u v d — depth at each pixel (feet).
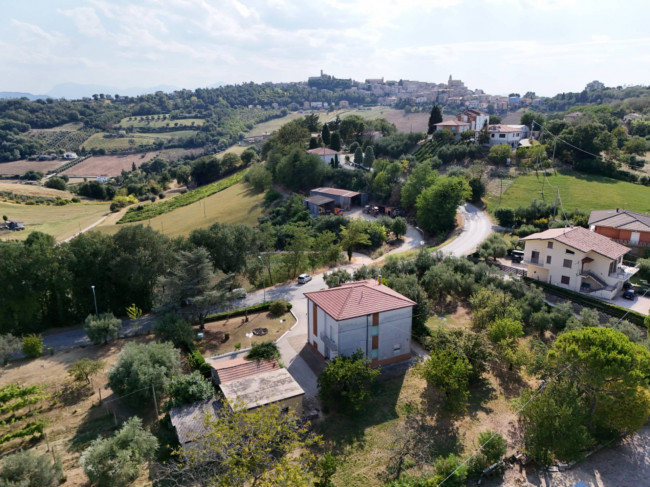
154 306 169.07
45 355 151.33
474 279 184.55
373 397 123.34
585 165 348.18
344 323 129.70
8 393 120.16
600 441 108.47
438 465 92.99
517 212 268.82
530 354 126.82
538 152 366.22
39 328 171.63
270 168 435.94
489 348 129.18
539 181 333.62
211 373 130.82
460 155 404.57
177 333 143.23
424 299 154.71
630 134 447.83
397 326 138.31
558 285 184.44
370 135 542.98
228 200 417.49
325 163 410.31
